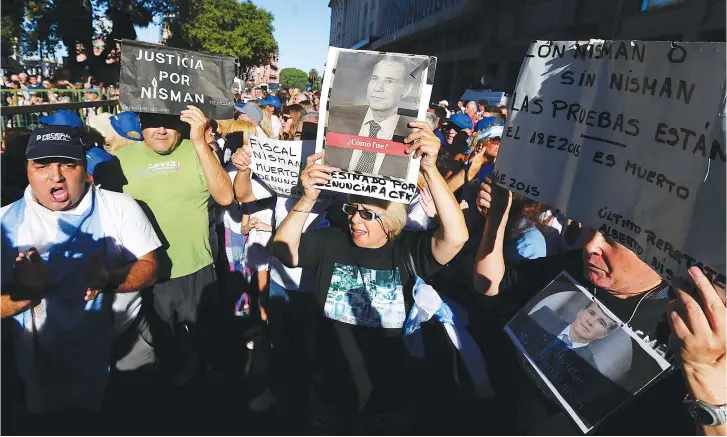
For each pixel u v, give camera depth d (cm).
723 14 851
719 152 110
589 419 150
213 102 284
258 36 3844
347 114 199
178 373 312
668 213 123
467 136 537
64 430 247
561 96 158
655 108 128
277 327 321
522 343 175
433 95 2920
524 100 168
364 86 196
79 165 209
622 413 149
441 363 238
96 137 395
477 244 315
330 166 204
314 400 222
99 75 2761
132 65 271
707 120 112
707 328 114
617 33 1170
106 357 240
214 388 308
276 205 328
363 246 216
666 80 124
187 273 303
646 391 146
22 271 200
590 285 163
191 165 295
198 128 276
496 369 219
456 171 392
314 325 280
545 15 1529
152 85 274
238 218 373
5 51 2452
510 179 174
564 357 160
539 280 185
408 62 192
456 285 286
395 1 3738
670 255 123
